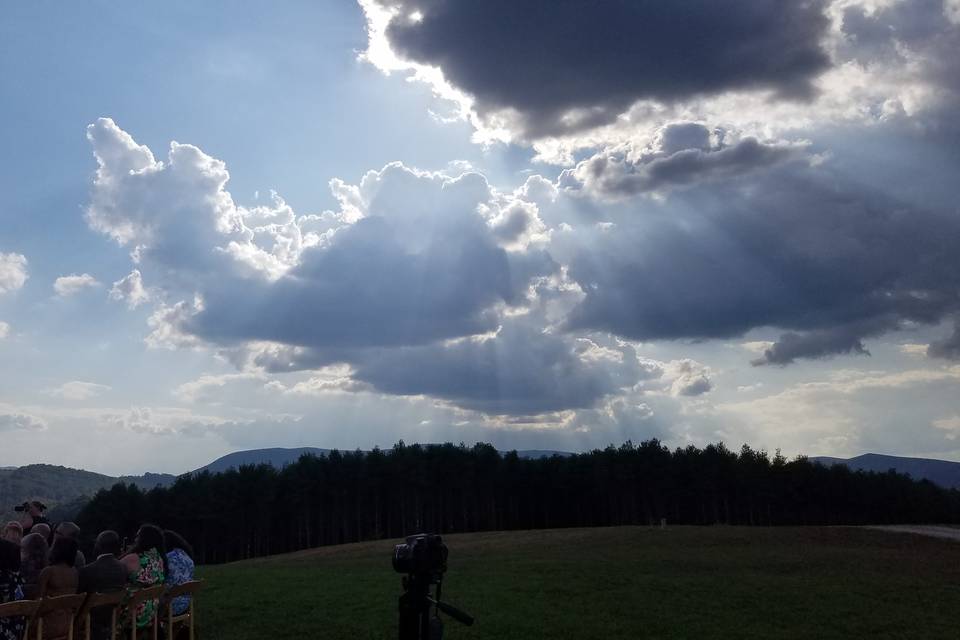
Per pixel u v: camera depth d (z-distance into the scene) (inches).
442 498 4367.6
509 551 1913.1
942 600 941.2
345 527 4220.0
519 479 4419.3
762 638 687.7
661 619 771.4
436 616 307.9
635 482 4333.2
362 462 4205.2
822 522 4662.9
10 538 427.2
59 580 348.2
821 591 995.3
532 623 732.0
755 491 4372.5
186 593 421.7
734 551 1737.2
